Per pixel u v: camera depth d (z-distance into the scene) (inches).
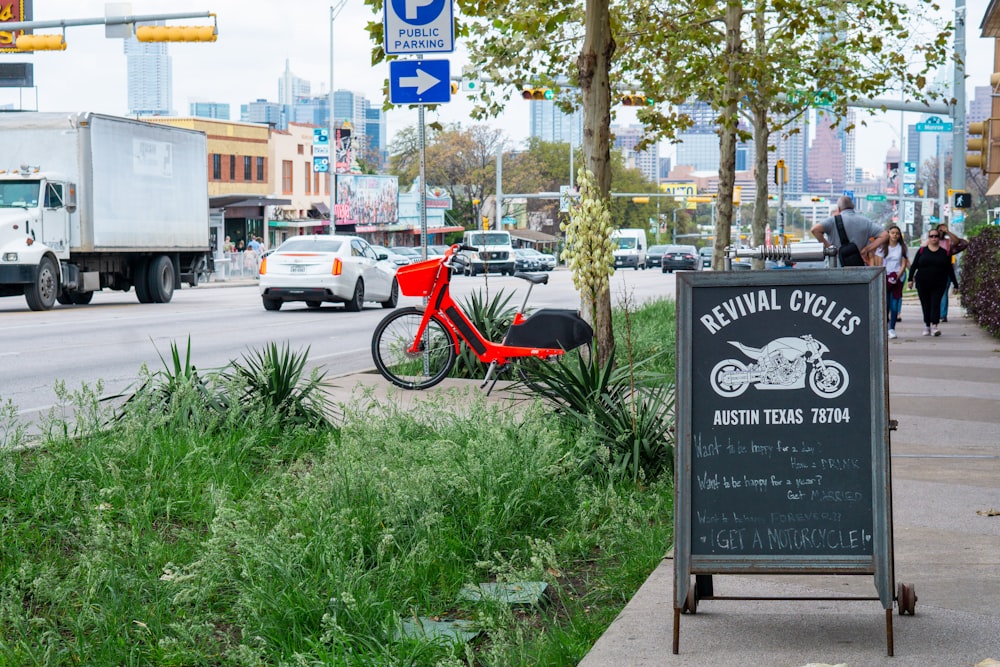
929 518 271.6
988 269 831.7
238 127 3034.0
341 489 243.4
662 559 234.8
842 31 844.6
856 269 186.4
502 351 471.8
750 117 1035.9
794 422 187.5
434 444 279.3
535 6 548.4
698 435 188.9
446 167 4062.5
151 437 297.4
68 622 190.4
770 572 186.7
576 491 269.3
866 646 185.5
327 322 942.4
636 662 179.2
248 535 209.3
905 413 436.5
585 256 475.2
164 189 1282.0
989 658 178.5
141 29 1156.5
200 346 716.7
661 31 790.5
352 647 183.0
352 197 3599.9
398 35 496.4
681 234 6756.9
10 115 1125.1
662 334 654.5
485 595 204.7
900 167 2733.8
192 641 182.9
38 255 1058.7
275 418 330.0
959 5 1103.0
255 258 2305.6
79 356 649.6
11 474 261.9
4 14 1408.7
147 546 221.0
